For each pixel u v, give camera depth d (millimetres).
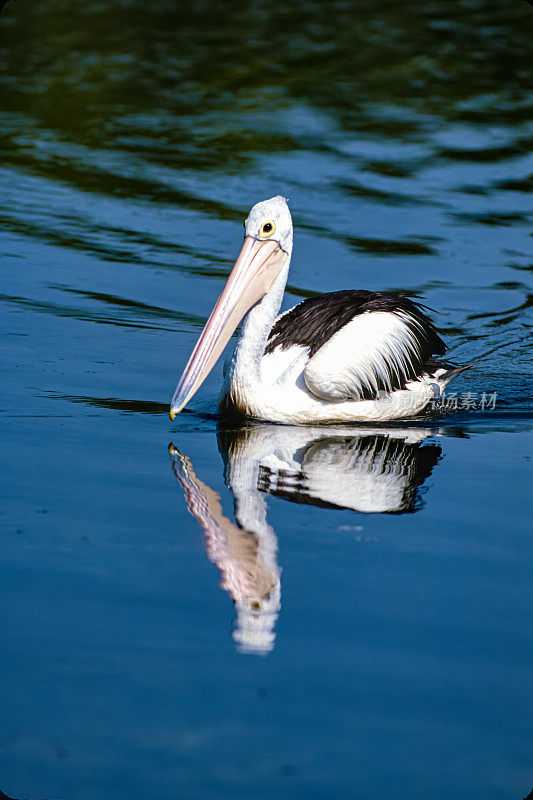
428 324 14070
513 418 12938
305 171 22766
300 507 9398
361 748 5977
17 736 6000
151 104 27328
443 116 26766
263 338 12273
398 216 20609
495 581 7945
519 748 5992
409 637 7090
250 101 27625
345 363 12312
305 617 7352
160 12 36344
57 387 12914
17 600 7441
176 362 14211
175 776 5742
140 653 6824
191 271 17953
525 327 16406
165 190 21688
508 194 21938
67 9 36188
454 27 34969
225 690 6461
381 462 10805
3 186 21719
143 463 10414
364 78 29766
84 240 19156
